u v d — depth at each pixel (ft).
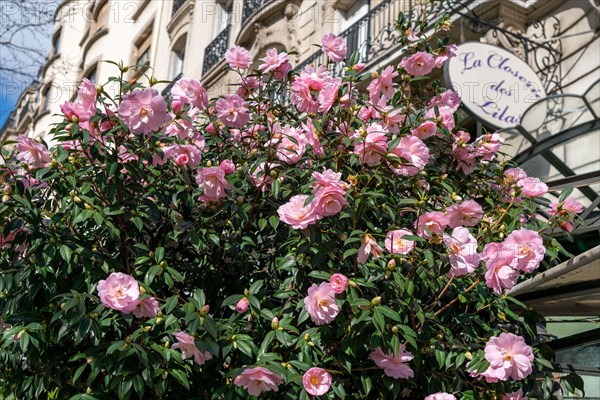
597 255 9.52
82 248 10.11
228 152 12.23
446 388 10.34
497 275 9.77
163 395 9.89
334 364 9.94
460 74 22.08
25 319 9.97
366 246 9.53
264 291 10.57
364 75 11.76
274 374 8.87
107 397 9.66
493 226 11.29
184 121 11.78
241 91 13.03
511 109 22.35
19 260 11.68
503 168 12.75
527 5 27.32
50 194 11.50
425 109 12.56
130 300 9.09
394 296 10.02
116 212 10.41
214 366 10.07
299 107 11.66
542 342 11.99
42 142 11.22
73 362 10.66
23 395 11.18
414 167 10.77
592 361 20.16
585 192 20.90
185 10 60.80
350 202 9.86
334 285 9.12
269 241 11.66
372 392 10.70
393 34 32.76
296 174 11.30
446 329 10.31
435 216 10.02
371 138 10.41
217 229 11.57
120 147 11.44
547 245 11.69
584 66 24.91
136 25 72.28
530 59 27.43
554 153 23.24
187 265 11.62
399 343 9.57
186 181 11.20
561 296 13.12
